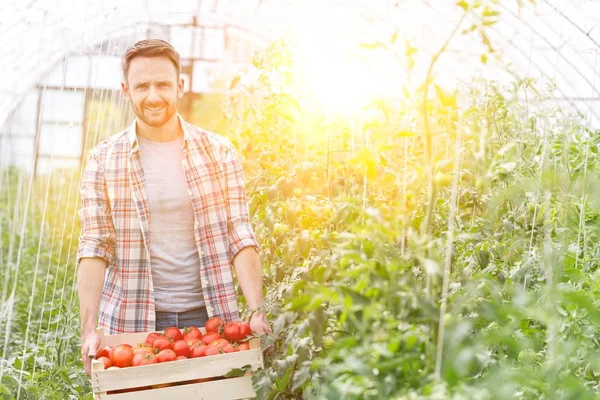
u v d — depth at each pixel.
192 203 4.04
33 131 14.08
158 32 13.83
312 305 2.55
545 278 3.61
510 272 3.96
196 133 4.13
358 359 2.59
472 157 4.29
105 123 12.75
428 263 2.55
